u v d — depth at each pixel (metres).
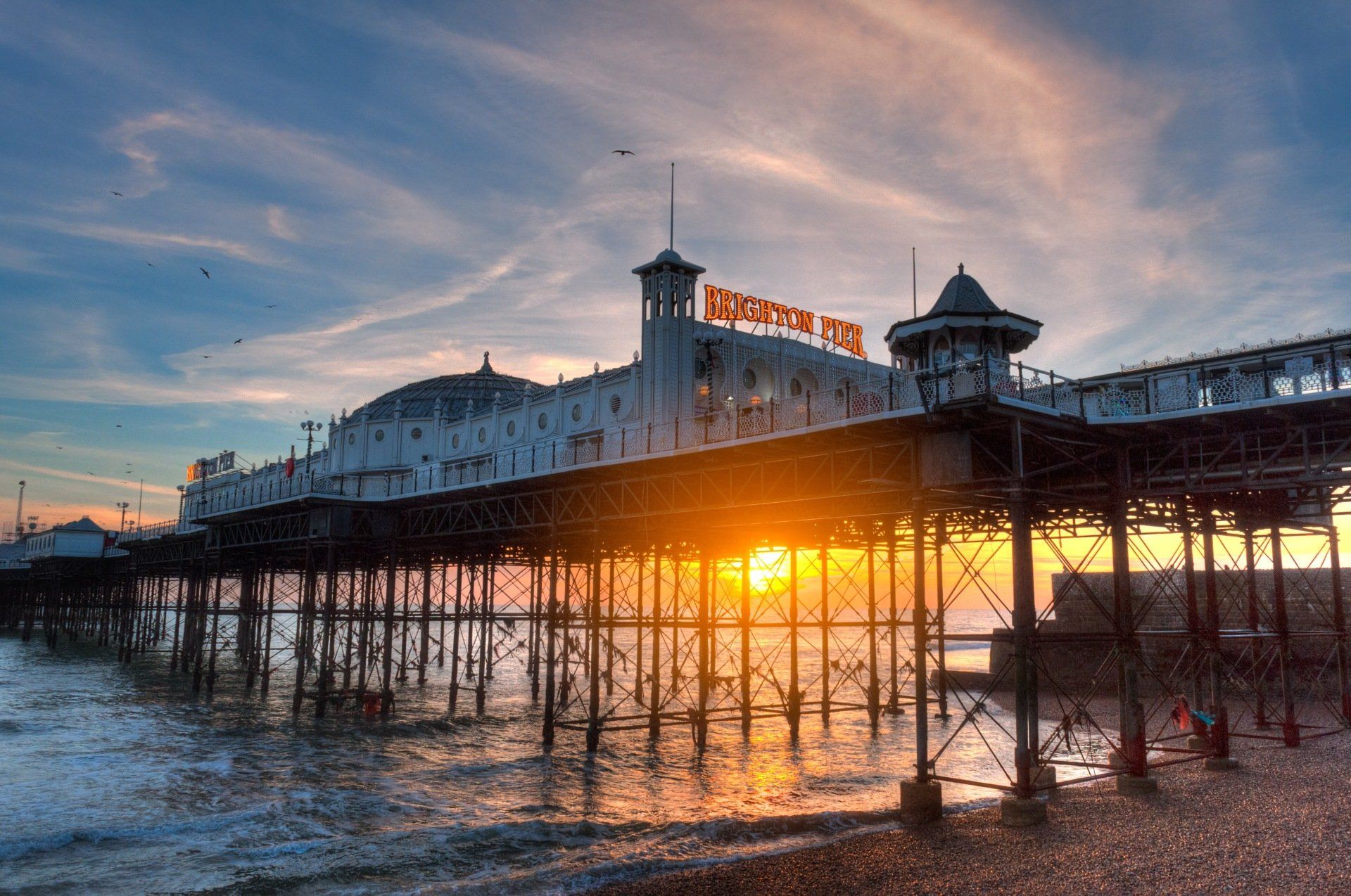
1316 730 37.56
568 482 39.09
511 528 41.94
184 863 23.95
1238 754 31.92
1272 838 20.78
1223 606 55.91
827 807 29.16
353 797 31.09
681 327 51.72
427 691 62.44
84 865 23.91
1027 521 23.77
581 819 27.72
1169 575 30.20
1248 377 23.53
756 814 28.22
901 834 22.89
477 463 47.50
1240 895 17.14
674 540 39.75
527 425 66.56
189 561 76.19
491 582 67.44
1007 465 28.23
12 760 38.25
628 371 55.50
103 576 110.81
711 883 19.72
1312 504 30.09
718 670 82.81
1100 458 27.80
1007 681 65.38
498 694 61.25
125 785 33.53
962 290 32.78
